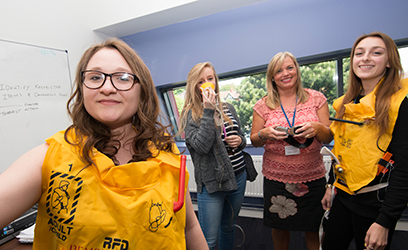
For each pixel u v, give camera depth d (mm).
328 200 1318
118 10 2371
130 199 444
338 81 2551
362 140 1046
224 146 1395
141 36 2730
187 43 2648
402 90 975
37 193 425
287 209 1497
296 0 2191
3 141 1694
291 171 1454
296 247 1984
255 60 2539
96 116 482
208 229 1439
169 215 482
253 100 3012
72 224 407
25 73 1836
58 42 2119
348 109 1104
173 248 478
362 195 1070
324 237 1281
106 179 437
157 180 492
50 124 2014
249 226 2467
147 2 2252
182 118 1502
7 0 1732
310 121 1384
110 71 488
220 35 2516
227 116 1535
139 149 542
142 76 545
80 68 515
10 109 1735
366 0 2053
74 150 450
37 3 1942
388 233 1001
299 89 1517
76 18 2305
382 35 1046
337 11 2146
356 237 1118
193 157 1457
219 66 2676
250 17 2354
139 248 436
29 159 428
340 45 2260
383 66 1029
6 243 957
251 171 1636
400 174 947
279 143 1472
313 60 2541
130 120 569
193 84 1437
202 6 2168
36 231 436
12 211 384
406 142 943
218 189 1381
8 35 1735
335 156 1187
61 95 2115
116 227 427
